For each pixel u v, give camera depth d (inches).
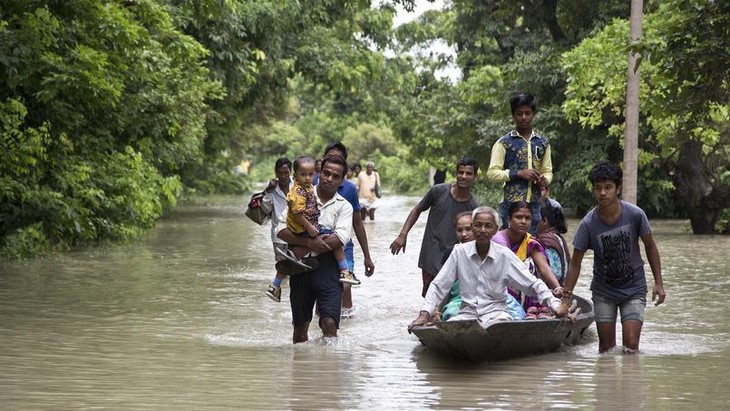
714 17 598.9
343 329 471.2
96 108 852.6
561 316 391.5
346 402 315.0
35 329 466.6
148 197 981.8
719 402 317.7
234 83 1291.8
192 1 927.7
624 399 321.7
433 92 1941.4
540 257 419.2
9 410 301.0
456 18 1784.0
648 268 773.3
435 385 341.7
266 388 335.6
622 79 1054.4
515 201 442.6
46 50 748.6
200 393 327.3
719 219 1187.3
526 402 316.5
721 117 860.6
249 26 1282.0
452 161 1904.5
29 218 808.3
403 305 557.3
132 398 319.0
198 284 647.1
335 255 422.9
